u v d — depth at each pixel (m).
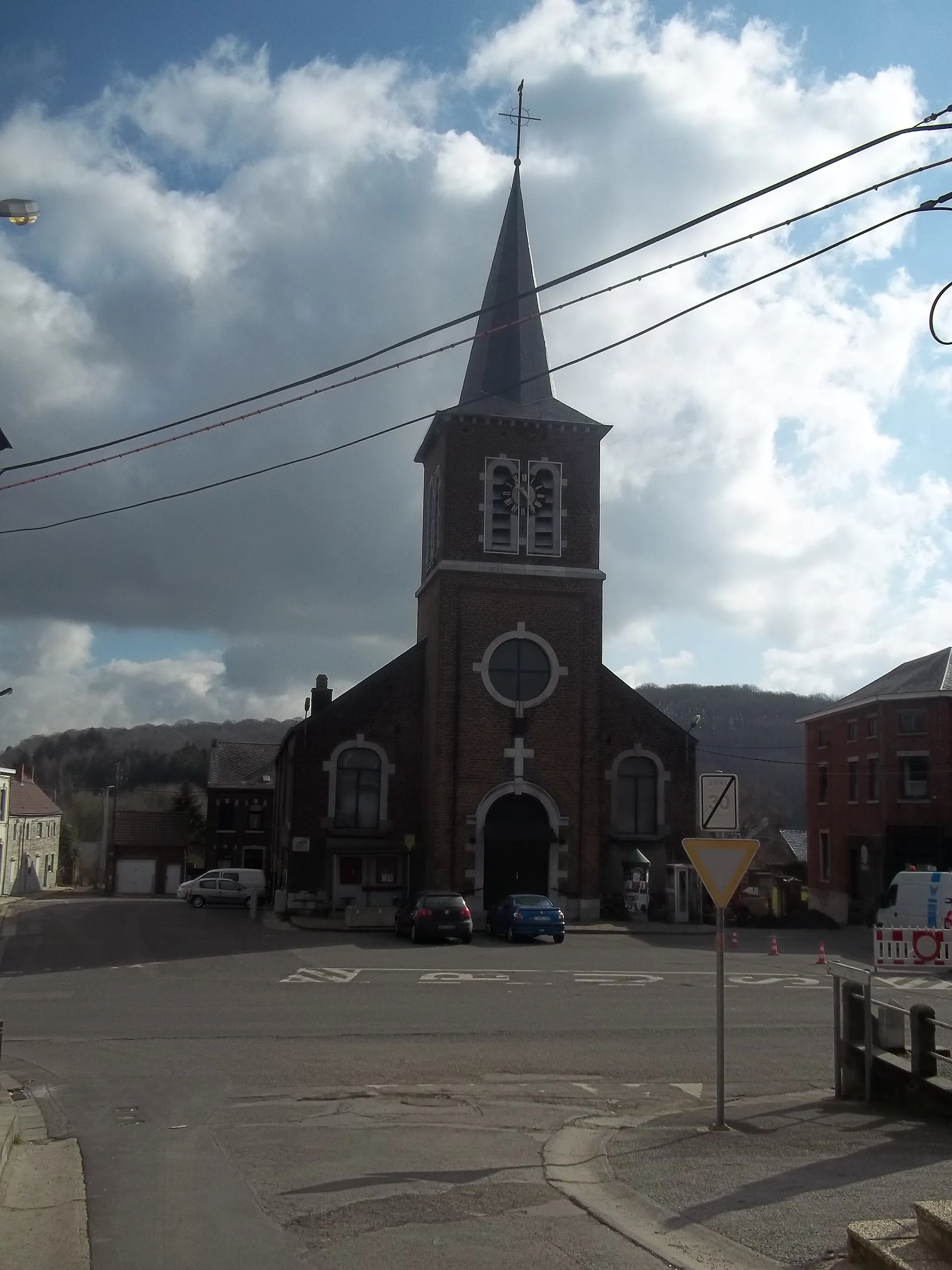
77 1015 18.44
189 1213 8.07
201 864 82.81
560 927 32.25
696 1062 15.33
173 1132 10.76
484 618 39.28
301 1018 18.27
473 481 39.88
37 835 76.00
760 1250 7.37
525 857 38.59
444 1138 10.65
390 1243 7.44
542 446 40.47
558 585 39.81
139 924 38.69
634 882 39.34
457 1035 16.95
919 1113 11.95
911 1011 12.20
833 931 40.44
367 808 40.16
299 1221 7.91
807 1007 20.27
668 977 24.59
